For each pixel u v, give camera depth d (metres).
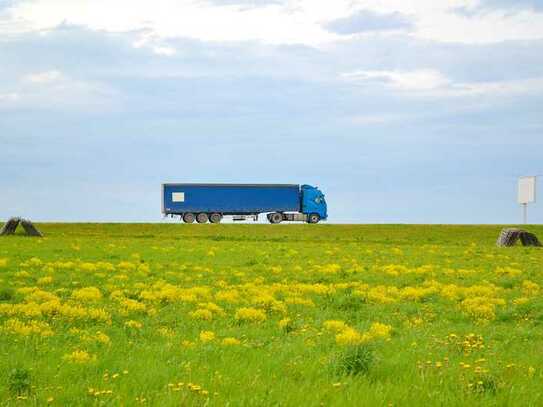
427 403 10.12
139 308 22.09
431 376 12.01
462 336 18.17
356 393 10.47
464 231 77.94
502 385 11.23
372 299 26.28
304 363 13.08
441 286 31.00
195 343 16.09
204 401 9.99
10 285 28.03
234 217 92.00
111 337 17.31
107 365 12.86
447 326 20.64
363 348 12.91
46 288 27.55
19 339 16.12
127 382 11.34
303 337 17.55
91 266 34.47
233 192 90.94
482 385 11.14
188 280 31.48
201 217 90.88
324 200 94.00
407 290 27.77
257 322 20.50
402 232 76.69
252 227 78.38
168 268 36.88
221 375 11.79
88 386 11.03
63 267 35.16
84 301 24.12
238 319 20.81
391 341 16.78
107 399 10.15
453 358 14.39
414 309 23.95
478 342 16.42
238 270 36.41
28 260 37.38
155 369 12.38
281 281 32.19
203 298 25.25
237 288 29.08
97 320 20.14
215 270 36.41
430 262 43.75
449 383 11.49
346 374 12.10
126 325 19.23
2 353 14.23
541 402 10.34
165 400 9.95
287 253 47.75
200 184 89.81
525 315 22.73
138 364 12.93
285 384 11.16
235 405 9.83
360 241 66.56
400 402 10.16
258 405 9.88
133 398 10.14
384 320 21.75
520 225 82.88
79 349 14.83
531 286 31.70
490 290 29.23
